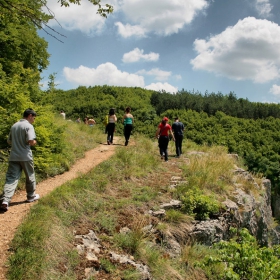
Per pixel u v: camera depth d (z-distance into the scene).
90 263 4.02
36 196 5.36
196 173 8.66
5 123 7.25
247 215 8.16
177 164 9.91
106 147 11.39
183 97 58.41
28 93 8.39
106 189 6.58
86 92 63.31
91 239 4.59
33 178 5.25
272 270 4.20
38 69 19.38
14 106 7.60
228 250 4.67
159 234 5.55
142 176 7.97
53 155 8.01
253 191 10.23
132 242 4.78
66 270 3.73
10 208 4.90
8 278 3.21
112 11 5.71
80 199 5.64
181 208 6.59
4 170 6.42
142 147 12.05
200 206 6.71
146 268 4.40
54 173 7.27
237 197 8.38
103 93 61.38
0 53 15.45
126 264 4.27
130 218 5.58
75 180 6.38
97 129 15.68
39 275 3.39
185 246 5.63
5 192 4.80
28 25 17.23
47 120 8.48
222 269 5.28
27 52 17.34
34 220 4.29
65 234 4.37
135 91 67.56
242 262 4.46
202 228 6.20
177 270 4.84
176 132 11.44
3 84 8.03
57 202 5.10
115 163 8.32
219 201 7.43
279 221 16.62
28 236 3.85
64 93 64.56
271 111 57.03
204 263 4.85
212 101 58.59
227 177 9.48
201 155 11.60
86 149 10.61
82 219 5.08
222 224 6.82
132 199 6.37
